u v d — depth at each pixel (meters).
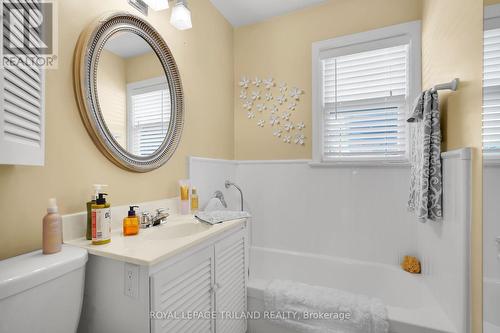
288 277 2.10
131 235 1.06
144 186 1.36
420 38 1.78
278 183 2.23
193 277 1.00
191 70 1.77
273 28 2.27
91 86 1.04
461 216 1.03
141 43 1.32
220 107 2.16
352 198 1.98
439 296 1.34
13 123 0.66
